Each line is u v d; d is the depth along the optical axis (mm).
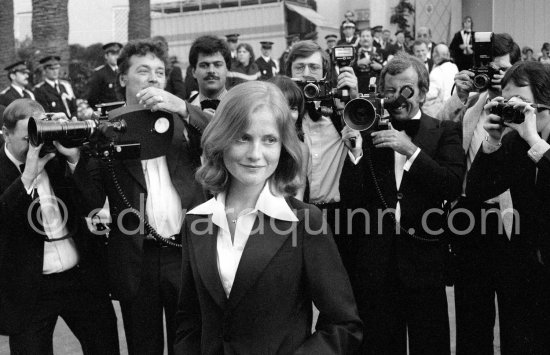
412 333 4312
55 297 4277
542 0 17578
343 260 4637
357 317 2777
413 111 4449
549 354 4172
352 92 4637
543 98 4117
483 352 4586
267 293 2701
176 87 13148
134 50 4375
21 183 4008
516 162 4113
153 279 4168
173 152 4207
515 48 5234
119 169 4156
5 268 4148
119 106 4316
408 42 17984
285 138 2777
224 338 2725
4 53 18297
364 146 4391
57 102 14898
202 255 2797
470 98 5152
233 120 2715
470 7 19922
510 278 4234
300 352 2668
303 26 23781
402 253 4289
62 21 16266
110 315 4438
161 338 4227
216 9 23531
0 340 6074
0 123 7520
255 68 15867
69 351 5871
